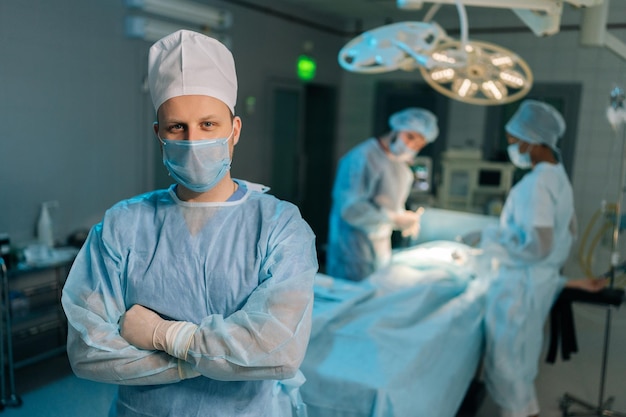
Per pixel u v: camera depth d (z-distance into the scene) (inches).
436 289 103.3
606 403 108.4
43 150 118.0
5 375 115.4
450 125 193.5
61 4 117.3
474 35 184.9
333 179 218.1
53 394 109.4
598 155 167.5
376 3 177.0
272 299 38.7
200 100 39.5
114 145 133.1
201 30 148.6
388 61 99.3
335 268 151.7
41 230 117.6
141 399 44.0
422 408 74.5
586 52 168.2
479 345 103.7
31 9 112.0
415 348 81.0
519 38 177.9
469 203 172.6
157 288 42.6
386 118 207.5
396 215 144.3
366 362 75.9
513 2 83.0
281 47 181.6
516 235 97.5
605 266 128.8
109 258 43.2
